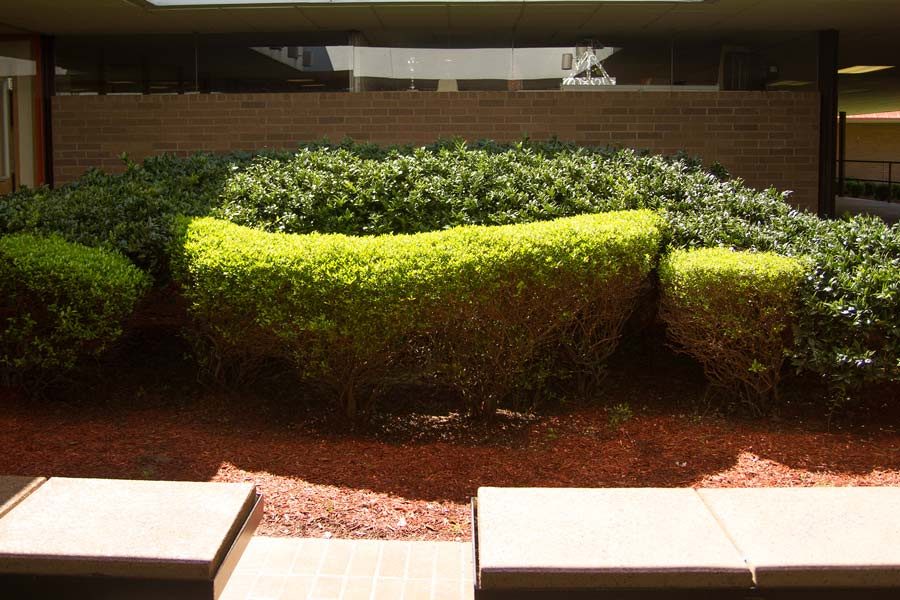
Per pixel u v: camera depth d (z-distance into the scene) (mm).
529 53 11148
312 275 5051
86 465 4887
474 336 5320
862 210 22234
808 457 5121
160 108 11289
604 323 6016
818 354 5363
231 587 3727
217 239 5633
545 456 5148
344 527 4328
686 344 5734
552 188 6848
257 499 3502
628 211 6516
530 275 5211
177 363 6445
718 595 2828
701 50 11312
